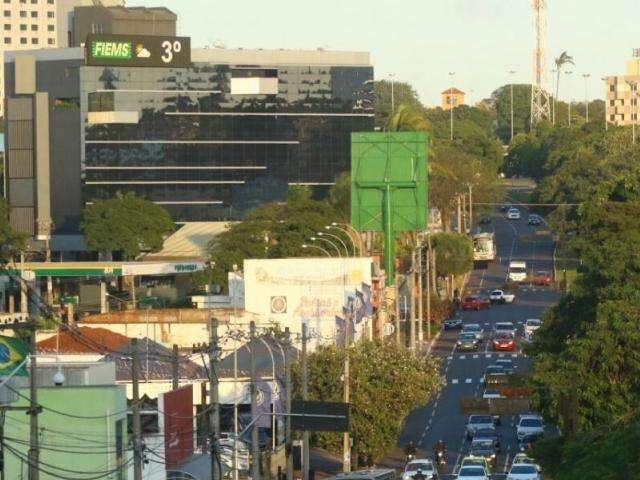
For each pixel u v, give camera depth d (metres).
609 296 188.38
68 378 137.25
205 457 155.88
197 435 168.88
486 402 180.38
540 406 175.50
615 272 193.88
